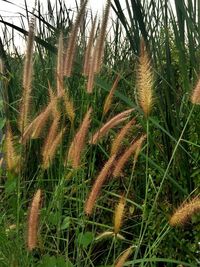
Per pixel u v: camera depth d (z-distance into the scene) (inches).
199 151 46.0
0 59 51.0
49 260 35.4
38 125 36.5
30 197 51.6
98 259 50.6
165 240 46.4
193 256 43.1
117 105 57.0
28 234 29.9
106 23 37.6
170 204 46.3
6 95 53.2
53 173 51.5
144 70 34.1
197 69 44.0
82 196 39.2
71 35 38.4
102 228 51.8
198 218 43.9
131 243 48.6
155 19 48.1
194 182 45.9
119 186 53.7
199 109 45.4
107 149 55.9
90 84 38.0
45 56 64.4
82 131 34.9
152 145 47.5
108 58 65.7
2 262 34.9
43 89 59.5
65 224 38.5
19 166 35.4
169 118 46.3
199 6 43.8
